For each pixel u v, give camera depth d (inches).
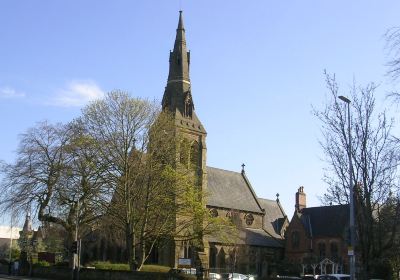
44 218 2326.5
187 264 2447.1
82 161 2218.3
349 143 1099.3
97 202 2217.0
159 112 2352.4
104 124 2247.8
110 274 2183.8
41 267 2618.1
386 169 1077.1
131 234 2150.6
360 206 1095.6
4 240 6067.9
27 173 2290.8
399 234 1390.3
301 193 4001.0
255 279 2203.5
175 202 2215.8
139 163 2206.0
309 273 3526.1
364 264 1080.8
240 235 3508.9
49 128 2369.6
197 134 3442.4
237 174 4124.0
